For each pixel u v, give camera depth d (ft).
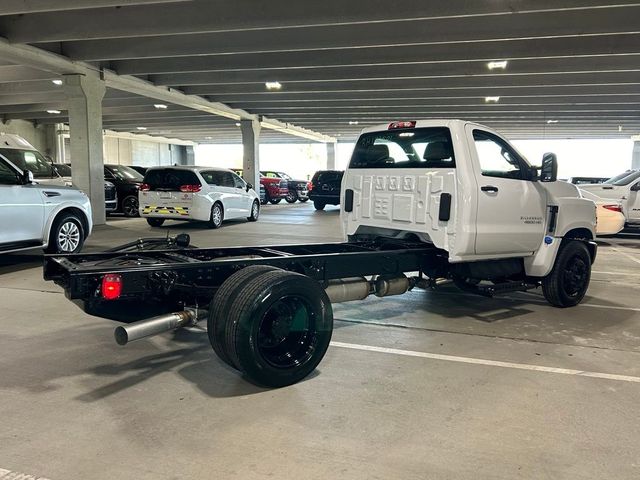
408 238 19.30
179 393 12.30
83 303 13.51
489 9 31.14
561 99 64.23
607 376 13.75
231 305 12.26
